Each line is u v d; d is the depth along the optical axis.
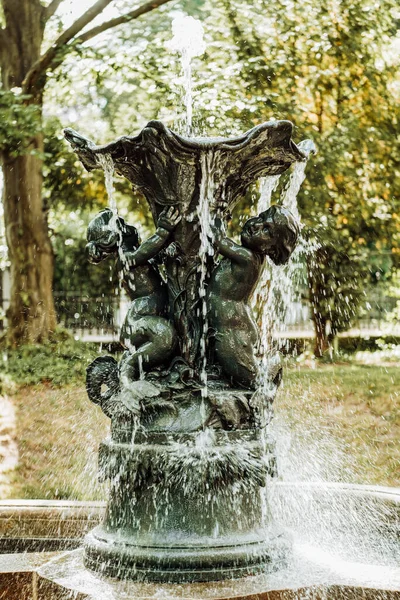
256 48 17.80
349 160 18.34
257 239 4.68
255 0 17.77
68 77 19.08
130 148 4.64
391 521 5.60
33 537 5.59
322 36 17.88
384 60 18.94
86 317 24.00
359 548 5.31
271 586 4.02
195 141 4.51
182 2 18.47
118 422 4.63
